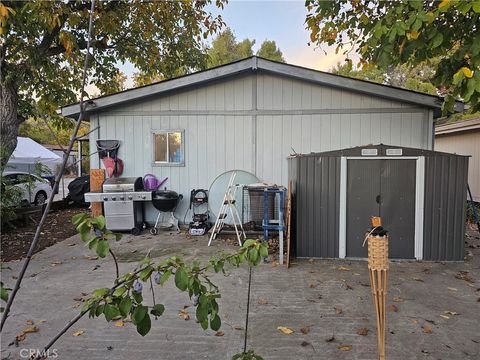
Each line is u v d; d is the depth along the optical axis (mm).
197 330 3104
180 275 1365
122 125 7555
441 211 5230
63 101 9391
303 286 4180
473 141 10422
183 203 7574
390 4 4773
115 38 9680
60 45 8133
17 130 7781
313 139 7281
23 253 5652
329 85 7074
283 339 2936
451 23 4406
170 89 7109
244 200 7211
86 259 5340
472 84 3609
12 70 7359
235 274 4602
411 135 7055
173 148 7531
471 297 3850
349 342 2881
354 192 5355
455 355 2695
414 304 3652
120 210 6922
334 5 5129
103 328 3139
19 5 5859
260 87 7332
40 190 11914
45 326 3170
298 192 5434
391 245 5324
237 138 7426
